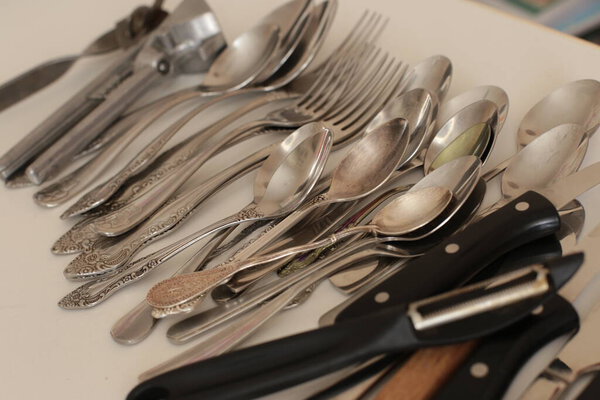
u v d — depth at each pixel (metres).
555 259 0.46
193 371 0.49
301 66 0.83
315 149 0.66
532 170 0.65
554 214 0.56
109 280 0.61
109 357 0.56
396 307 0.48
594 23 1.62
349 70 0.83
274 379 0.48
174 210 0.67
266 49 0.84
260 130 0.76
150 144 0.74
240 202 0.69
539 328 0.51
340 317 0.53
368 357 0.48
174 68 0.86
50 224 0.69
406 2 0.95
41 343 0.58
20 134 0.82
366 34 0.89
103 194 0.69
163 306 0.55
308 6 0.87
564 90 0.72
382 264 0.59
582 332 0.51
